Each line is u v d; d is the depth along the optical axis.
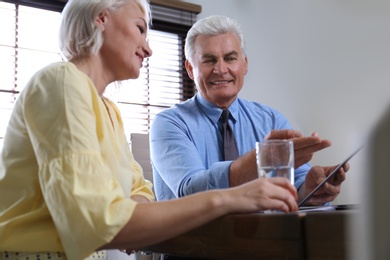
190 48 1.77
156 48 3.42
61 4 2.96
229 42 1.71
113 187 0.75
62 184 0.73
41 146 0.78
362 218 0.26
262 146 0.83
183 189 1.38
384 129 0.23
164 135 1.59
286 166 0.81
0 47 2.77
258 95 3.00
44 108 0.81
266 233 0.63
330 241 0.54
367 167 0.24
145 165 2.04
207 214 0.71
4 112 2.71
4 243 0.80
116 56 1.06
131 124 3.23
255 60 3.06
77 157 0.75
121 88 1.34
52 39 2.95
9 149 0.87
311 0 2.50
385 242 0.24
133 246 0.74
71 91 0.82
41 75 0.86
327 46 2.37
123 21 1.05
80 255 0.70
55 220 0.73
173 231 0.71
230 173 1.24
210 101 1.72
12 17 2.83
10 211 0.84
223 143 1.67
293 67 2.68
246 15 3.14
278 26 2.84
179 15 3.46
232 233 0.69
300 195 1.30
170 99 3.45
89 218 0.69
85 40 1.02
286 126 1.87
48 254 0.81
